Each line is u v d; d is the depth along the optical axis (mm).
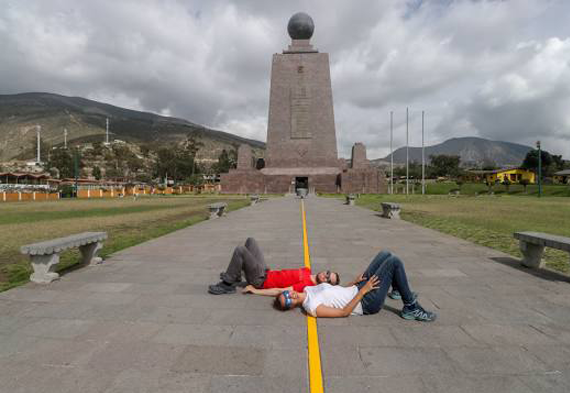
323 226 13922
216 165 143250
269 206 26734
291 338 3852
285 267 7113
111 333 4004
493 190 60812
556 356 3445
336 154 64062
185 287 5781
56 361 3381
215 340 3812
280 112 64562
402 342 3748
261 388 2900
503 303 4961
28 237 12039
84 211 24328
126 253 8617
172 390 2879
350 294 4449
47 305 4934
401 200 36781
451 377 3068
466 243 9836
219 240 10539
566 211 21656
